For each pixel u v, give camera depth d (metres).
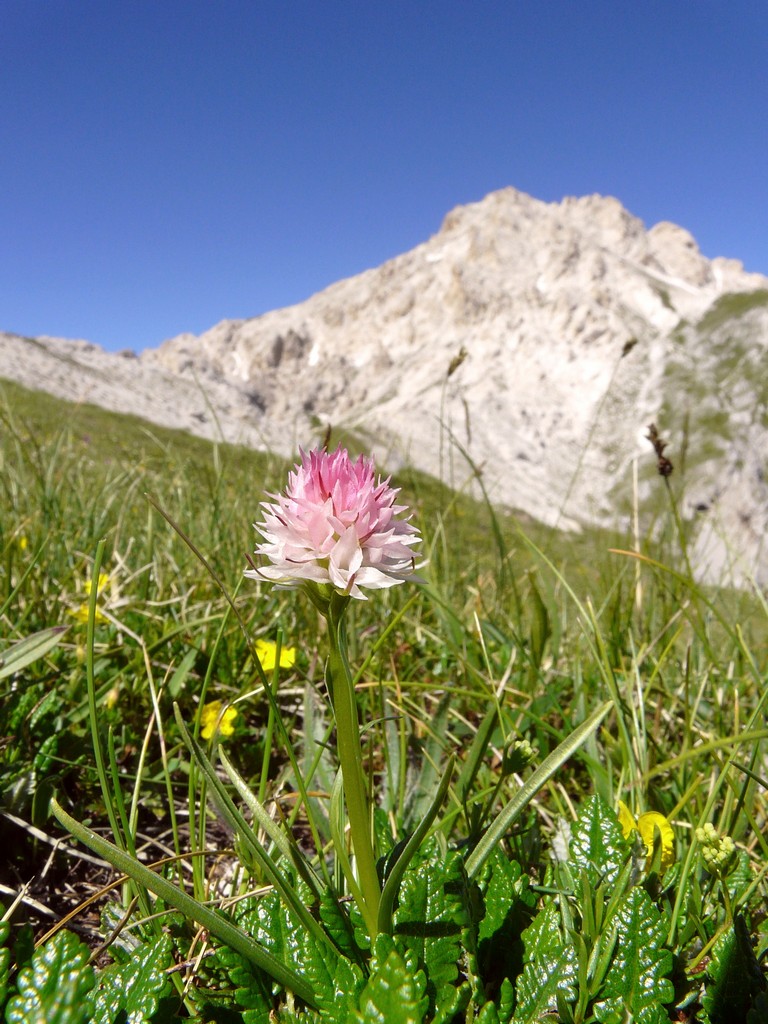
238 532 4.59
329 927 1.44
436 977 1.42
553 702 2.81
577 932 1.50
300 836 2.42
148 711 2.80
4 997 1.23
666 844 1.72
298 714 3.13
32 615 3.32
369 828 1.35
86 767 2.34
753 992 1.43
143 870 1.27
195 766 1.93
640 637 3.64
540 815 2.43
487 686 2.88
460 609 4.25
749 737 1.71
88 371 100.56
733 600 3.67
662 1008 1.39
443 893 1.49
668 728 2.97
